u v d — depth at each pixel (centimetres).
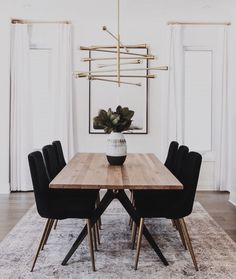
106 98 540
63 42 523
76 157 398
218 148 534
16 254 291
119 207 441
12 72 517
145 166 335
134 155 418
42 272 260
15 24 515
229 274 259
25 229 354
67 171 304
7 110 516
